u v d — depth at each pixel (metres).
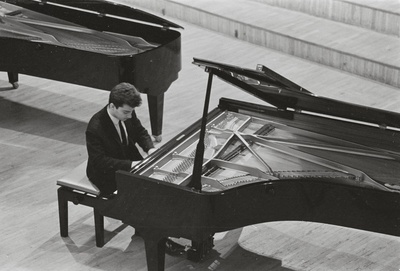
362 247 5.01
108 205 4.66
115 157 4.93
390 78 7.28
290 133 5.09
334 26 8.16
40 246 5.09
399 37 7.82
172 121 6.71
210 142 4.96
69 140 6.44
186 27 8.83
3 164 6.09
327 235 5.14
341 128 5.01
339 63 7.63
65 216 5.07
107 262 4.91
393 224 4.16
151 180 4.34
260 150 4.91
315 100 4.65
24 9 6.95
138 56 5.74
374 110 4.46
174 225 4.38
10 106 7.04
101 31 6.74
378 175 4.53
